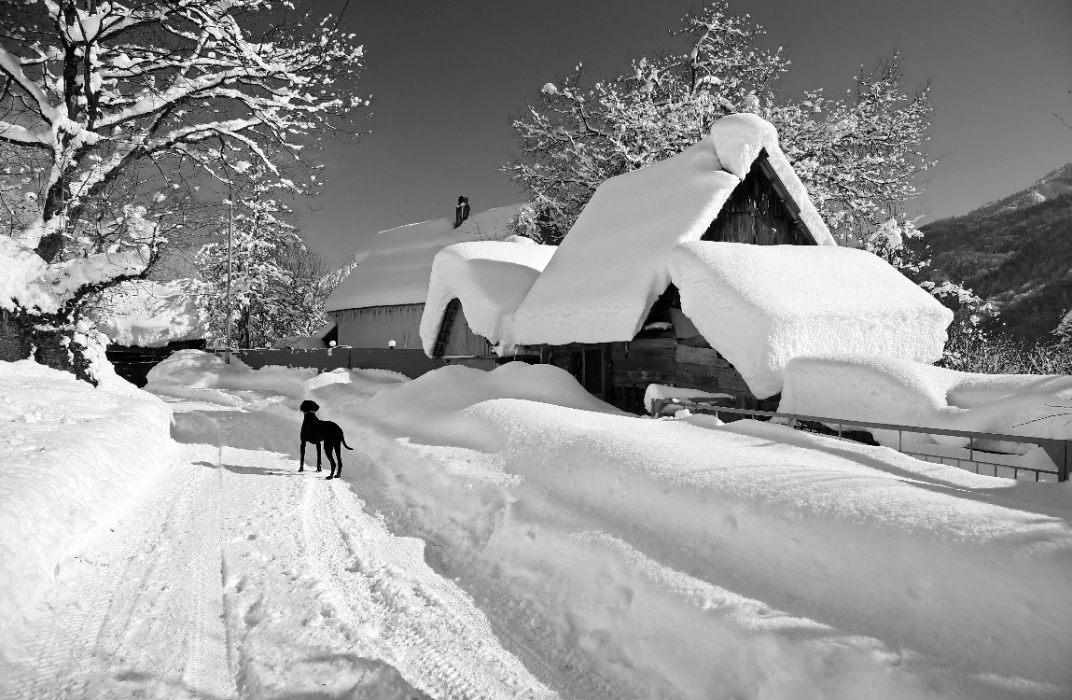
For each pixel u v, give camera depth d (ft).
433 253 142.41
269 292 163.84
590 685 12.46
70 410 32.30
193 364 101.81
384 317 135.64
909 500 13.80
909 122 88.53
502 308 58.49
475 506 21.84
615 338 43.78
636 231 50.90
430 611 15.58
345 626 14.66
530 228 110.01
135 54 62.08
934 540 12.06
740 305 34.19
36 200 53.47
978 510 12.96
